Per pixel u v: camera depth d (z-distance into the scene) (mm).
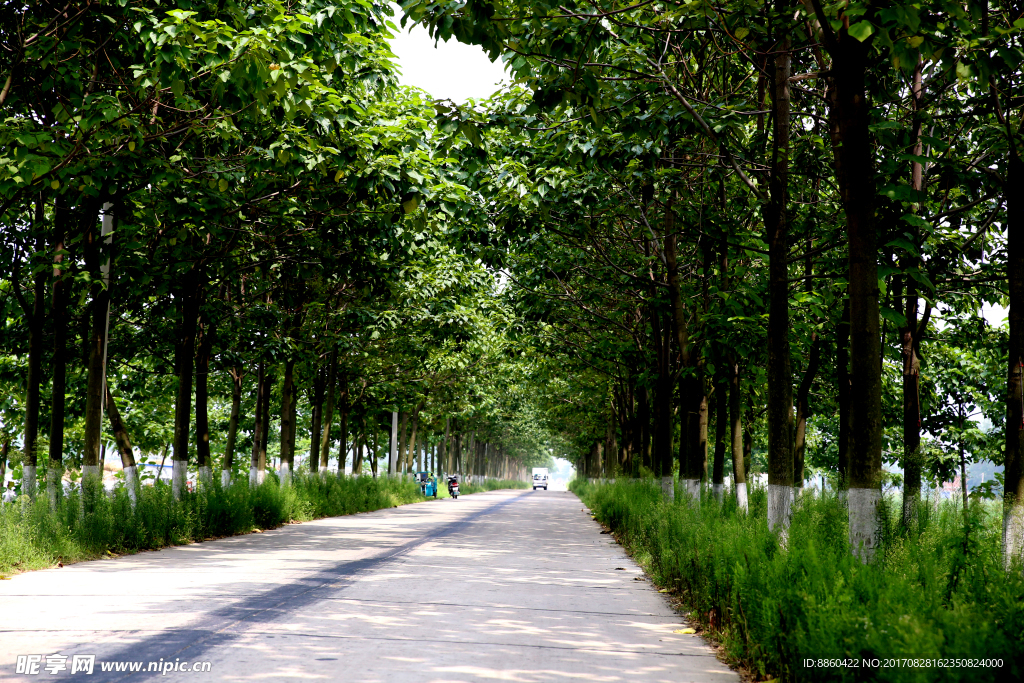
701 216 14422
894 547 6641
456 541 17562
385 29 12742
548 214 14336
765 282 14570
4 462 24125
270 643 6594
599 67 10922
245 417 38656
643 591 10312
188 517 15688
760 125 13375
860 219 7434
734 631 6520
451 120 10391
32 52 10586
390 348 28531
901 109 11234
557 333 24188
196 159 13125
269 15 10805
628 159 12141
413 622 7742
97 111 10398
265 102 10156
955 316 16672
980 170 10312
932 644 4246
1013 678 4168
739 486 16062
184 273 16703
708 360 16094
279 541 16578
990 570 5785
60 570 11164
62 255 13500
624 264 18797
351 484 31047
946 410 22609
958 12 7238
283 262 18109
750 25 9844
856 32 6746
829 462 31625
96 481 14070
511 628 7602
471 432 71625
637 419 31391
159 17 11039
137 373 21688
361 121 13070
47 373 18406
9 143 10328
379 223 15250
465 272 23719
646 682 5734
